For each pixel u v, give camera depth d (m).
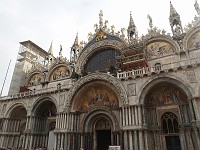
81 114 32.28
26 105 38.56
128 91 27.73
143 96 26.42
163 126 26.56
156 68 28.08
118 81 28.89
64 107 32.31
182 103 25.55
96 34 41.06
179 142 24.75
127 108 26.70
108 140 30.53
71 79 39.00
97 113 30.75
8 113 40.41
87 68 40.34
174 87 26.59
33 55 57.19
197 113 21.98
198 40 30.02
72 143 29.84
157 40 33.66
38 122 37.75
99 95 32.09
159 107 27.22
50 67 45.25
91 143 30.08
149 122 26.50
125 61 33.59
